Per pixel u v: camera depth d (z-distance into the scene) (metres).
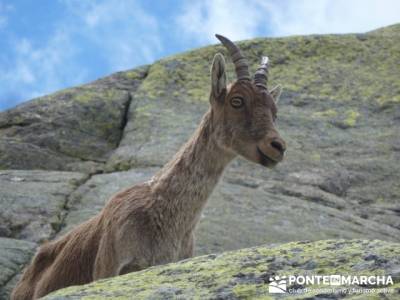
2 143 27.11
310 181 25.42
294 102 31.95
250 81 11.46
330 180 25.72
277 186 24.66
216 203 21.78
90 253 11.59
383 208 24.56
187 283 5.80
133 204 11.05
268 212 21.81
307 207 22.78
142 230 10.77
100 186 22.70
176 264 6.36
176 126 28.92
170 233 10.95
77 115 29.81
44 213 20.61
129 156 26.39
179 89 33.12
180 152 11.39
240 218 20.98
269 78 34.16
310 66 35.41
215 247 18.70
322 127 29.83
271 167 11.03
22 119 29.08
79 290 5.95
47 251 12.82
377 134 29.53
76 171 26.14
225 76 11.38
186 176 11.12
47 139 27.95
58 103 30.70
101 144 28.52
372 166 26.94
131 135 28.62
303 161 26.84
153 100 31.67
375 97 32.53
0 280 16.41
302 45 37.31
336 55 36.59
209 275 5.90
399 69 35.25
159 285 5.82
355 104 31.97
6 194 21.53
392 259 5.72
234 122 11.12
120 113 30.83
